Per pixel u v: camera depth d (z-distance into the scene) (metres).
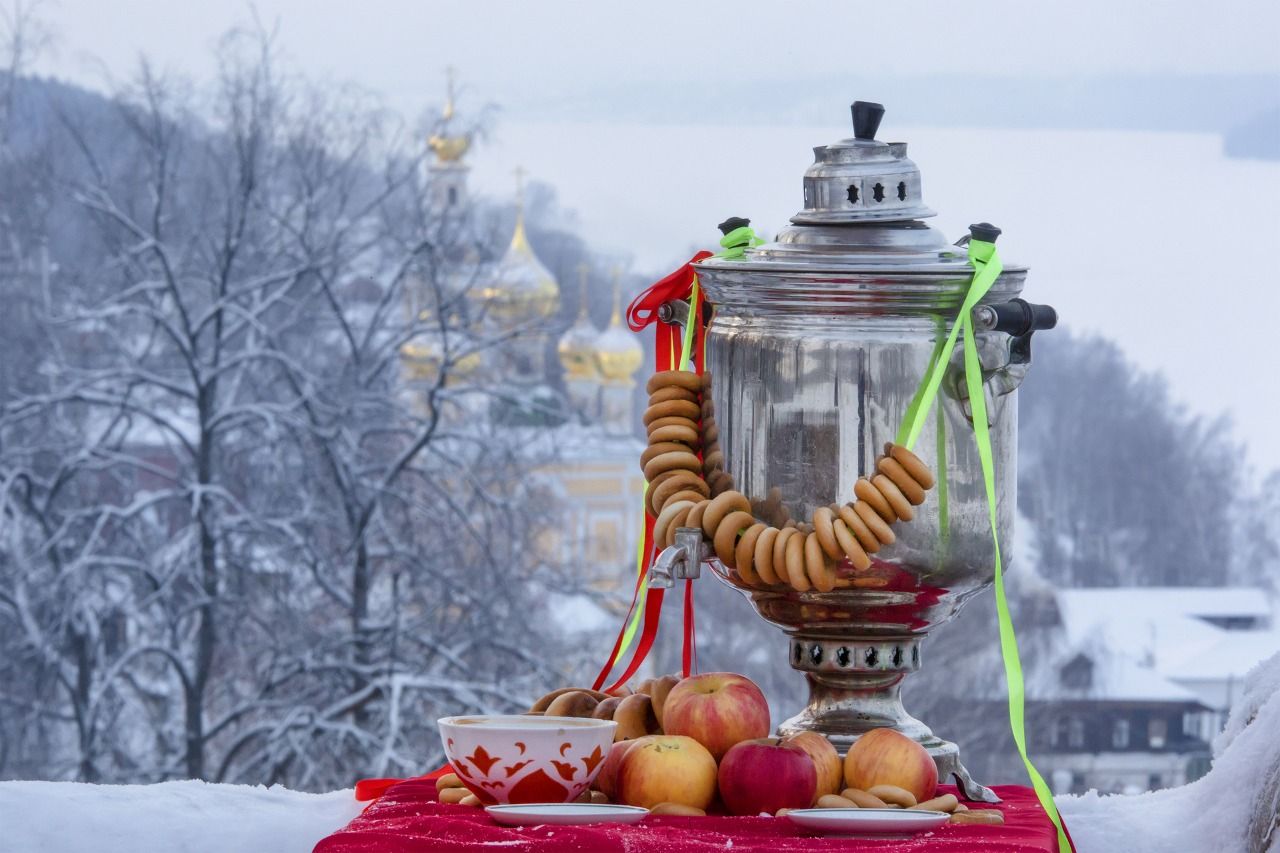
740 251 1.20
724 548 1.07
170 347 10.84
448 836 0.91
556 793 1.02
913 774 1.03
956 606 1.13
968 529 1.08
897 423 1.06
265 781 9.48
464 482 10.62
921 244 1.11
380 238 10.81
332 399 10.30
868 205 1.12
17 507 10.41
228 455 10.49
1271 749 1.15
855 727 1.13
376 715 10.03
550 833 0.91
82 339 10.88
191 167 10.88
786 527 1.07
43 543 10.28
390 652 9.92
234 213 10.70
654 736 1.05
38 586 10.22
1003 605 1.04
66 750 10.62
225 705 10.78
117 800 1.19
